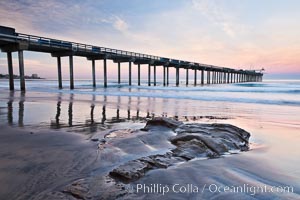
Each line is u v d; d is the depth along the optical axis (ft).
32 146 15.29
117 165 11.92
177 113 32.55
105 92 71.26
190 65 142.20
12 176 10.43
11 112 30.27
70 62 81.35
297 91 75.25
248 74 255.09
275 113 33.35
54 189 9.14
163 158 12.68
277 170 11.59
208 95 61.52
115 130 20.86
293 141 18.11
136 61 116.57
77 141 16.75
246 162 12.77
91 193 8.70
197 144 14.78
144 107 38.47
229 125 19.77
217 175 10.75
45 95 59.16
